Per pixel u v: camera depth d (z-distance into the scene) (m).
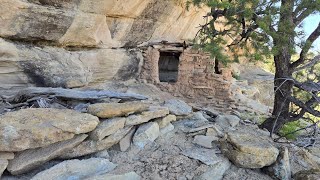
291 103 6.52
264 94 11.87
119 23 6.45
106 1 5.42
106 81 7.45
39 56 5.17
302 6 5.13
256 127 6.28
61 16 4.91
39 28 4.79
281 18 5.45
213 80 7.52
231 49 5.84
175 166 4.04
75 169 3.32
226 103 7.45
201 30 6.27
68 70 5.83
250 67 14.76
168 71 11.26
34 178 2.98
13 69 4.85
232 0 5.52
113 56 7.05
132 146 4.29
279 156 4.33
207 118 6.12
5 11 4.13
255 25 5.39
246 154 4.16
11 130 3.01
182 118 5.66
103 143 3.83
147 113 4.57
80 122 3.55
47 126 3.25
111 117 4.11
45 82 5.43
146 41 7.89
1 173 2.92
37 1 4.42
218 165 4.14
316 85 5.51
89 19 5.50
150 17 6.99
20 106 4.33
